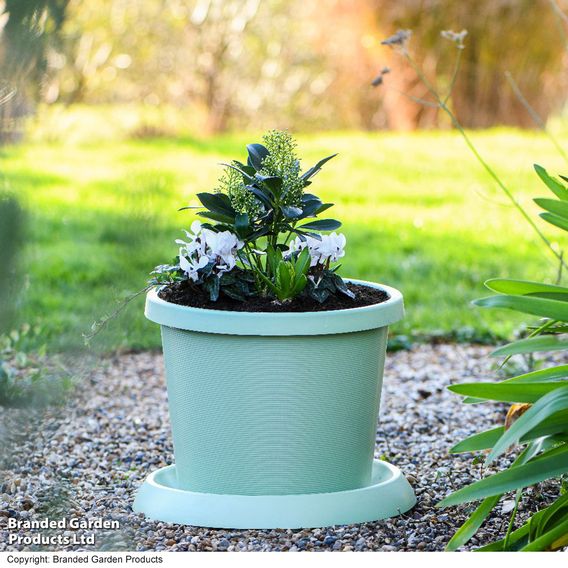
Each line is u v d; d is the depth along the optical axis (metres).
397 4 9.93
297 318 2.04
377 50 10.16
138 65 9.59
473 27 9.95
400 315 2.23
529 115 10.33
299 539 2.07
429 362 3.84
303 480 2.16
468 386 1.82
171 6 9.67
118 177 6.88
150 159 7.95
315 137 9.80
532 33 9.94
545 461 1.74
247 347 2.07
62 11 2.21
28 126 2.60
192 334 2.12
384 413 3.16
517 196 6.84
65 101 8.11
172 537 2.10
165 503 2.21
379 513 2.20
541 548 1.75
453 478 2.50
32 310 3.87
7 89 2.18
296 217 2.10
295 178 2.21
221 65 9.95
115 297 3.82
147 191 5.11
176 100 9.87
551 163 8.16
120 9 9.44
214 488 2.20
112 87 9.37
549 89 10.27
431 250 5.60
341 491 2.20
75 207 5.84
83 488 2.48
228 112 10.14
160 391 3.50
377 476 2.42
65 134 7.90
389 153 8.82
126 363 3.84
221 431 2.14
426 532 2.13
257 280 2.22
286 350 2.07
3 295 2.23
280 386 2.09
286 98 10.30
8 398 2.70
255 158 2.26
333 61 10.29
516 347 1.92
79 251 4.71
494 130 10.14
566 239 5.84
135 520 2.21
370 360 2.18
